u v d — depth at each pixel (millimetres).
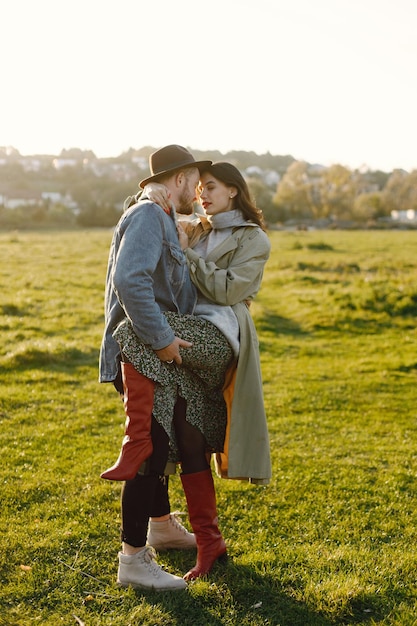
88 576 3217
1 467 4859
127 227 2979
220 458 3393
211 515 3248
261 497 4445
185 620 2879
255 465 3207
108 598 3033
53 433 5852
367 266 23938
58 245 30531
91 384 7863
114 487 4445
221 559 3357
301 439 6191
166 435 3049
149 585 3086
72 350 9344
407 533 3973
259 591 3127
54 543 3527
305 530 3951
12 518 3887
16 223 72312
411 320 13922
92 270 20578
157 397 3027
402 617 2945
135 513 3066
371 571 3371
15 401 6840
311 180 100062
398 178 118875
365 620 2934
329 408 7520
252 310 14469
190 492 3199
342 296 15664
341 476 5035
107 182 142500
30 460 5074
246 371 3189
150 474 3043
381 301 14930
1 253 24984
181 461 3195
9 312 12469
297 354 10883
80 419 6363
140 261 2863
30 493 4305
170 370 3061
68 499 4230
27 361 8641
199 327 3066
